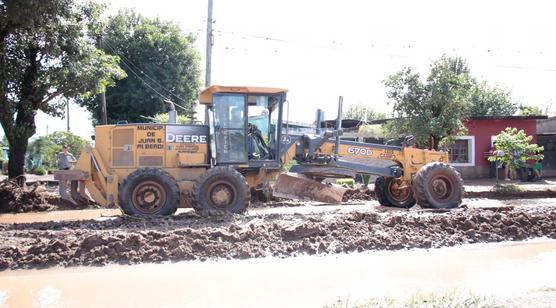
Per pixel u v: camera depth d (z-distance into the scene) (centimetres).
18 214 1346
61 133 3550
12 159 1550
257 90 1129
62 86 1547
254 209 1322
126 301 565
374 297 559
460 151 2478
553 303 488
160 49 3406
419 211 1138
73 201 1130
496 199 1670
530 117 2445
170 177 1078
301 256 777
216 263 732
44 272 684
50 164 3588
